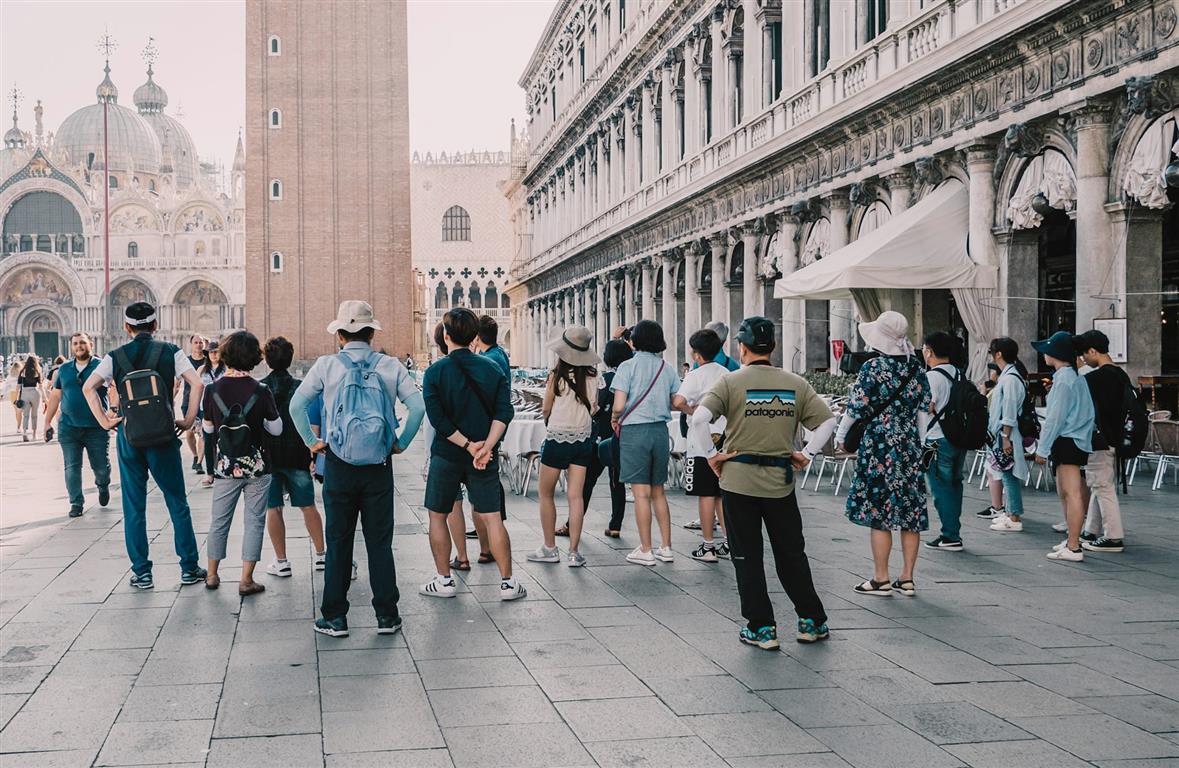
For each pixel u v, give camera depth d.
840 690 6.96
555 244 67.25
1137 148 16.14
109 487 18.11
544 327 73.94
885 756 5.86
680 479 18.06
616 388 11.14
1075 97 17.00
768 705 6.68
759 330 8.12
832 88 26.41
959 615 8.87
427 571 10.94
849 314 27.27
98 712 6.62
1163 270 20.78
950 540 11.71
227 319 129.62
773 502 8.07
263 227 72.25
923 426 9.57
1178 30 14.80
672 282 41.78
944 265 19.61
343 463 8.35
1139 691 6.91
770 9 31.31
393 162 73.19
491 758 5.86
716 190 34.81
